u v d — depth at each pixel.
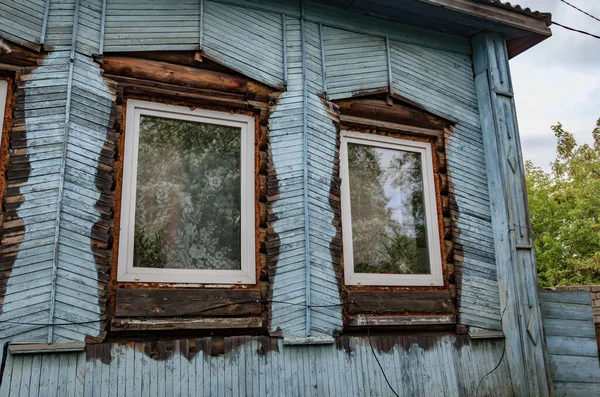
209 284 3.91
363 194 4.74
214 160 4.23
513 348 4.66
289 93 4.50
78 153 3.63
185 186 4.09
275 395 3.80
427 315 4.54
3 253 3.28
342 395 4.01
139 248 3.82
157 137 4.09
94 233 3.57
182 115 4.17
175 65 4.16
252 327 3.91
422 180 4.99
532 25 5.34
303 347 4.00
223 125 4.31
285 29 4.64
